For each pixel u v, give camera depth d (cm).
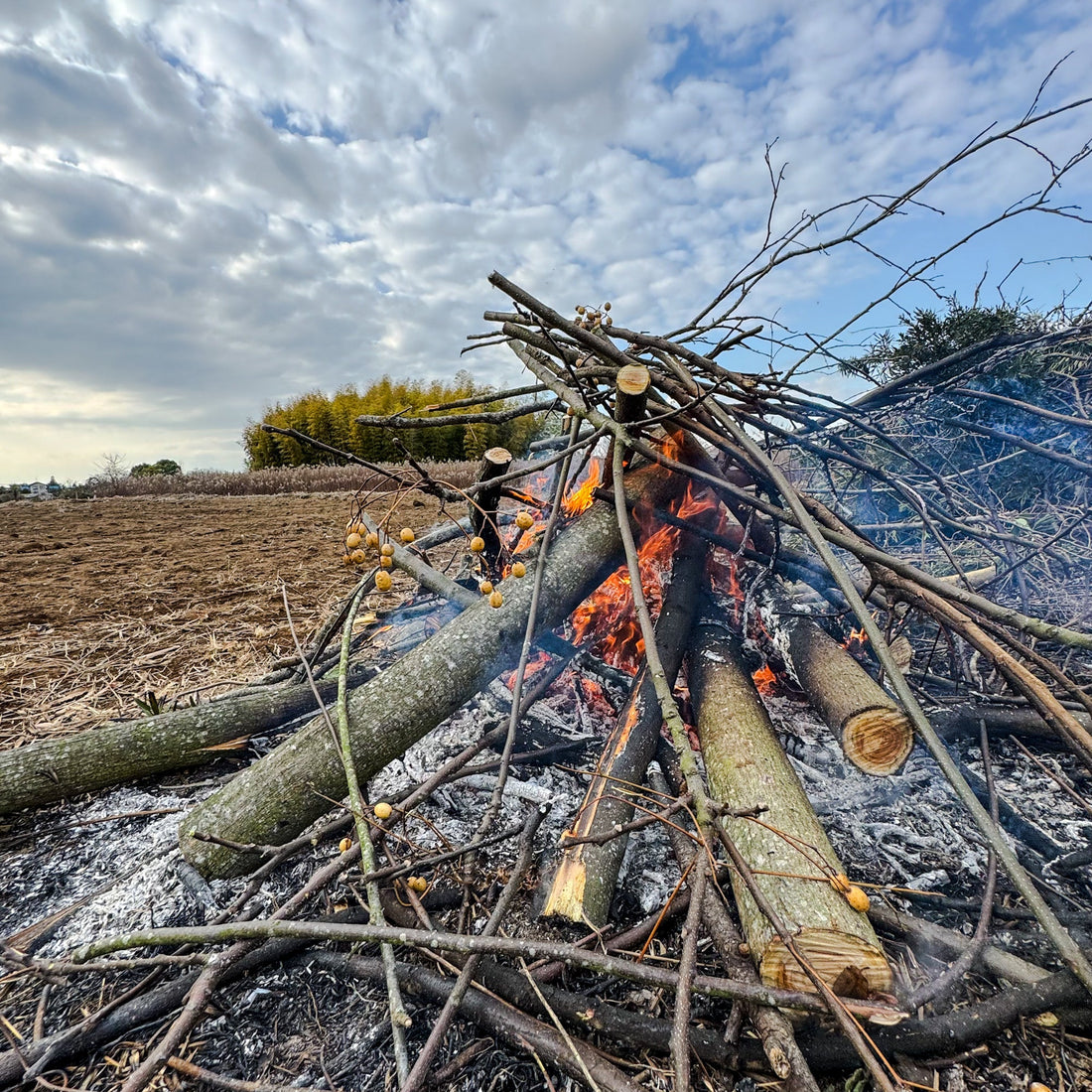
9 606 530
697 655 260
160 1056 122
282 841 194
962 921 176
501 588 247
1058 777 237
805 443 292
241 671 367
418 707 211
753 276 296
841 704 210
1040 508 376
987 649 186
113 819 242
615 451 224
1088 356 341
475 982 153
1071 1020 139
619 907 185
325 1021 155
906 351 406
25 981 173
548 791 235
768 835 160
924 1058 135
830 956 131
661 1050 140
